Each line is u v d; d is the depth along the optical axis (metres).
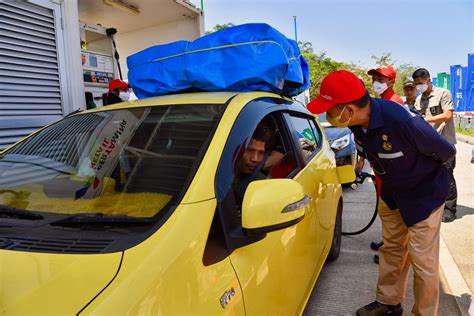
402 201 2.21
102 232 1.37
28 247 1.30
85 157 1.91
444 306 2.73
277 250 1.81
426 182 2.16
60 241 1.32
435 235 2.20
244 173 1.90
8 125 3.27
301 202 1.58
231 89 2.52
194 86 2.62
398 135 2.04
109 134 2.01
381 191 2.40
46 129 2.29
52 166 1.93
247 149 1.89
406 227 2.37
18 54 3.37
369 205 5.41
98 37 5.15
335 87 2.05
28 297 1.08
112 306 1.04
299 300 2.11
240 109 1.98
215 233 1.44
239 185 1.80
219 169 1.62
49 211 1.59
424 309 2.25
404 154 2.08
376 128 2.06
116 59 5.26
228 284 1.38
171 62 2.70
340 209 3.57
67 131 2.17
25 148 2.13
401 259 2.46
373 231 4.34
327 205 2.91
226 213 1.54
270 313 1.66
